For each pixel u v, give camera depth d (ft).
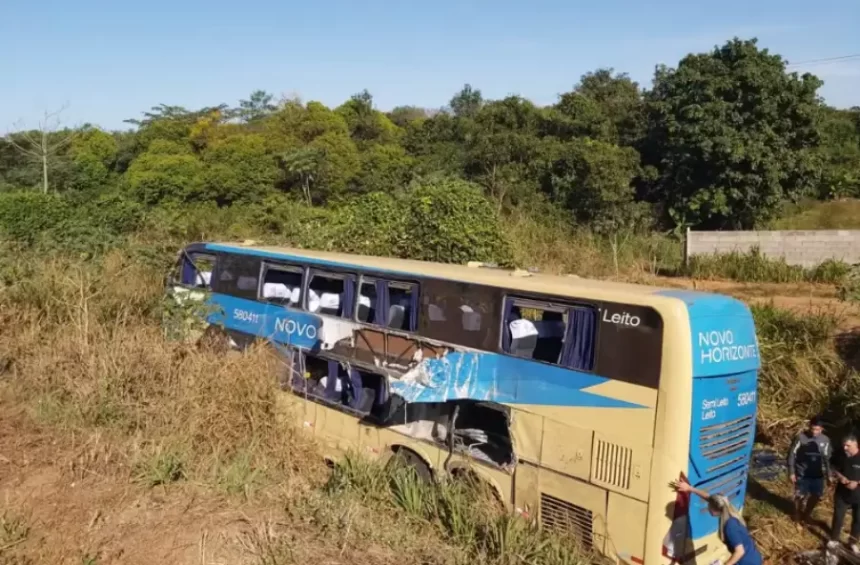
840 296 49.42
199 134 116.16
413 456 26.99
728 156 83.30
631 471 20.61
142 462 23.58
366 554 19.06
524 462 23.31
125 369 28.94
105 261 45.98
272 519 20.62
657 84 115.44
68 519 20.42
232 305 35.78
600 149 88.79
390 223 50.62
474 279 25.39
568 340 22.41
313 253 33.76
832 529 25.43
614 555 20.99
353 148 101.86
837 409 33.32
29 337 33.14
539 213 83.82
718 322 21.13
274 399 28.37
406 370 27.09
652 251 73.41
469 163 98.94
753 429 22.99
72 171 107.14
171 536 19.56
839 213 107.34
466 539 20.58
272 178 99.35
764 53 86.63
